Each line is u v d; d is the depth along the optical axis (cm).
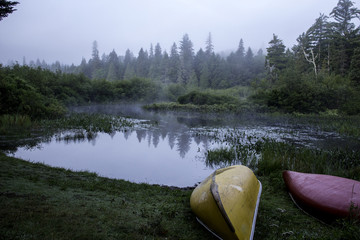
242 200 418
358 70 3094
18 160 722
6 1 1051
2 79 1711
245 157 928
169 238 362
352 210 438
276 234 415
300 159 864
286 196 616
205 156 1005
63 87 3422
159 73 7525
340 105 2703
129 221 390
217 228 375
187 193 609
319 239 388
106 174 770
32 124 1501
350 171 727
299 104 2781
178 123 2011
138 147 1148
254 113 2781
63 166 817
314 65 3950
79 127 1536
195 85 6275
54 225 330
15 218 328
